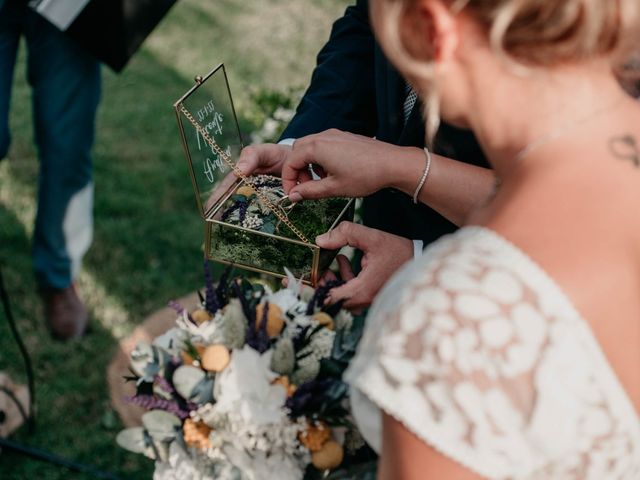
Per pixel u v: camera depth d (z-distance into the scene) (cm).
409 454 81
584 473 82
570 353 78
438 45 84
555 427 78
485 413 78
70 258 298
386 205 166
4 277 335
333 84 176
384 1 83
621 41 80
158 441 126
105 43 260
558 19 77
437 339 79
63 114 278
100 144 418
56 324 306
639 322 81
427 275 82
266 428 120
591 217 80
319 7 589
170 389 126
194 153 148
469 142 144
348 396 122
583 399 79
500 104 85
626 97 87
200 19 559
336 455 123
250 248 153
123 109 450
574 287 78
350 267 156
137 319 319
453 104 89
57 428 277
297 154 146
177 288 334
